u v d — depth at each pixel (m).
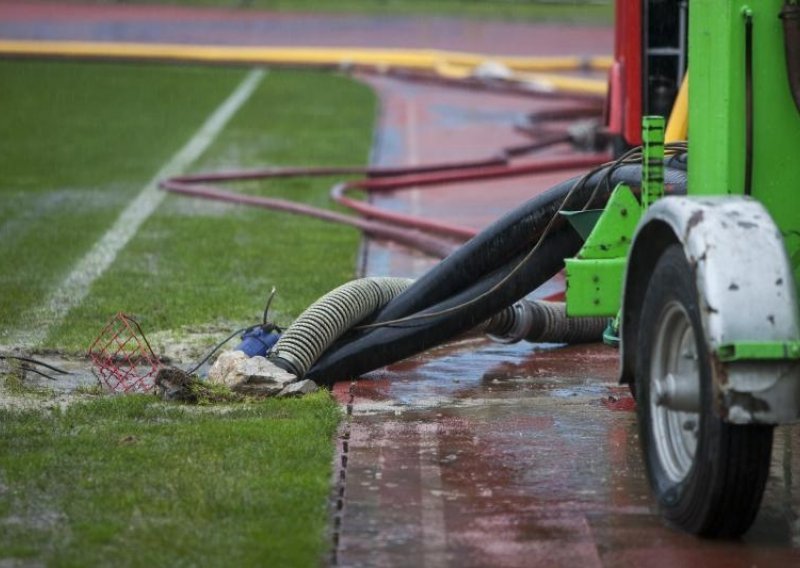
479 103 75.56
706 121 18.41
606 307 20.62
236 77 83.44
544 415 23.27
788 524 18.36
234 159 54.75
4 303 31.06
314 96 75.12
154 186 48.47
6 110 67.88
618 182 22.28
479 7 136.00
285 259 36.25
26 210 43.44
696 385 17.64
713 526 17.42
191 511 18.25
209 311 30.41
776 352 16.19
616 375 25.98
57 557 16.83
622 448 21.44
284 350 24.83
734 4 17.70
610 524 18.31
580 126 58.94
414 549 17.39
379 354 25.12
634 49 35.41
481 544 17.58
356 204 43.56
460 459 20.91
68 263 35.59
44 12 122.19
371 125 65.12
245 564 16.64
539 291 33.41
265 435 21.36
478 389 25.02
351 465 20.55
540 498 19.28
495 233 24.56
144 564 16.62
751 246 16.56
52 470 19.81
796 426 22.41
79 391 24.48
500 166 54.19
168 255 36.72
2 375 25.41
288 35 109.19
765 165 17.97
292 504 18.50
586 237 22.59
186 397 23.48
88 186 48.25
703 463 17.05
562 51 102.00
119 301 31.25
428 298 25.27
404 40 107.56
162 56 90.69
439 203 47.50
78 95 73.75
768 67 17.80
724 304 16.31
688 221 16.94
